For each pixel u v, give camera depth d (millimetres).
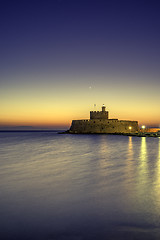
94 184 9312
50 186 9039
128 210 6301
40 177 10758
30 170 12672
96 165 14484
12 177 10781
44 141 46562
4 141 46906
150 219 5691
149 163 15320
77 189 8555
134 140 49469
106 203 6891
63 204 6836
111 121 89875
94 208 6469
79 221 5605
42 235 4949
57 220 5668
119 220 5648
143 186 8914
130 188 8633
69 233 5023
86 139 54875
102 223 5484
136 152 23375
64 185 9180
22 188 8742
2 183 9562
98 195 7734
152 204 6762
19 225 5414
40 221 5621
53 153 22469
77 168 13312
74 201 7109
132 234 4973
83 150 25891
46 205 6750
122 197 7484
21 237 4859
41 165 14531
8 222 5582
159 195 7684
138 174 11359
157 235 4922
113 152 23438
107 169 12914
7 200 7258
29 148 28828
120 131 89938
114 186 8969
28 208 6512
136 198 7355
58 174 11477
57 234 4988
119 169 12898
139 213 6078
